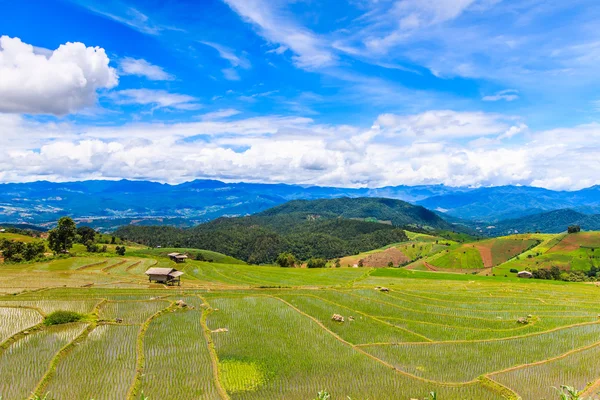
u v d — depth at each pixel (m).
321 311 58.97
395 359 40.31
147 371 35.00
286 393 31.91
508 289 85.62
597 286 97.50
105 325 46.88
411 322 54.25
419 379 35.06
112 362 36.25
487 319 57.00
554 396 32.34
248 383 33.75
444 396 32.19
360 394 32.06
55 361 35.69
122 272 96.19
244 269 117.44
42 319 47.41
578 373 36.81
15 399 28.97
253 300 64.69
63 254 117.00
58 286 72.00
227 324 50.75
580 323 54.19
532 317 56.81
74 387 31.14
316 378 34.94
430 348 43.62
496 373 36.47
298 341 44.66
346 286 86.94
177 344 42.06
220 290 74.12
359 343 45.22
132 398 29.80
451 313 61.28
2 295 61.88
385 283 95.56
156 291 69.56
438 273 118.94
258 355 40.19
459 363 39.44
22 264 100.88
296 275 108.69
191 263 121.06
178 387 31.97
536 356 41.44
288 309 58.94
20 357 36.47
